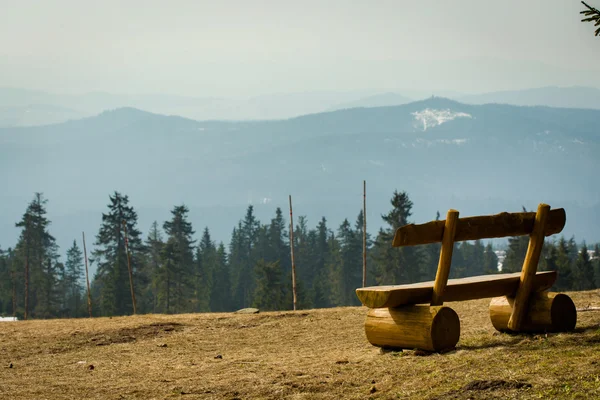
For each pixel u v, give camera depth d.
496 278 16.81
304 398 13.42
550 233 16.72
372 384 13.91
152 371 17.52
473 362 14.28
